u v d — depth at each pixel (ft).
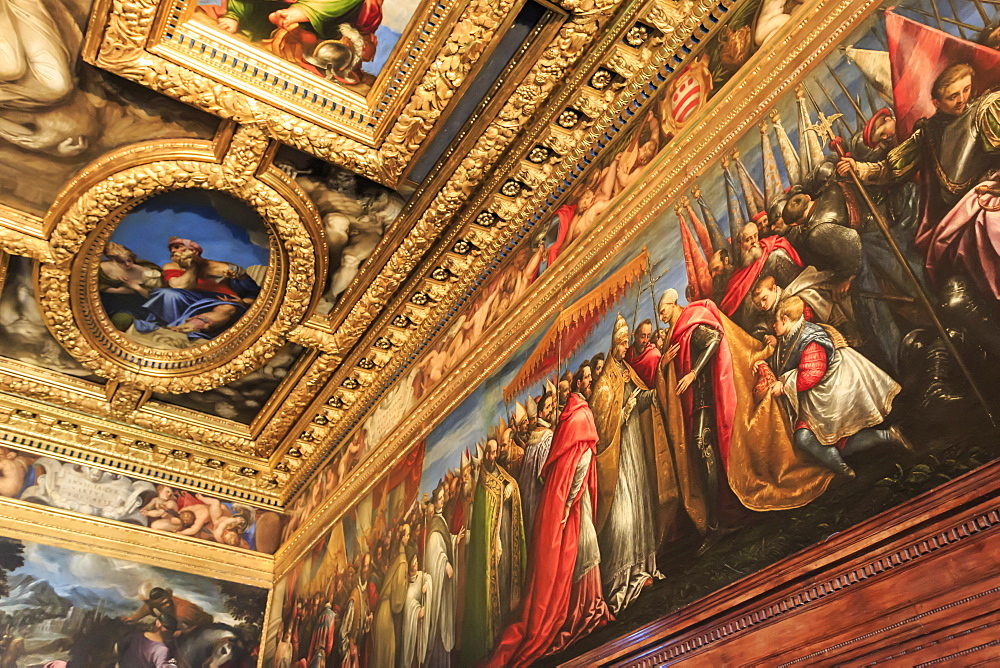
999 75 14.34
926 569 12.55
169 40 25.82
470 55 26.02
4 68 26.37
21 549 38.70
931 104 15.49
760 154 19.65
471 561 25.75
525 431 25.36
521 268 29.76
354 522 36.22
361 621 32.19
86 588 39.19
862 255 15.80
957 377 13.14
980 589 11.72
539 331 26.78
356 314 36.32
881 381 14.40
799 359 16.33
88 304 36.29
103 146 29.63
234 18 25.75
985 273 13.29
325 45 26.55
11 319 36.83
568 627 20.17
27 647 36.73
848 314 15.64
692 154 22.24
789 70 19.70
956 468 12.59
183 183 30.78
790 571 14.79
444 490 29.19
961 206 14.14
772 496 15.80
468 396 29.96
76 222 31.91
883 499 13.56
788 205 18.19
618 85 26.37
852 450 14.46
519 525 23.85
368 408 39.40
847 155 17.06
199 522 43.60
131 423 42.52
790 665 14.20
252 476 45.75
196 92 26.94
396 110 27.91
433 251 33.17
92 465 42.19
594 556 20.17
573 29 25.22
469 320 32.55
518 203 30.37
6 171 30.27
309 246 33.47
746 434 16.96
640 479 19.57
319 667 34.42
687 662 16.39
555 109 27.30
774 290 17.66
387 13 25.48
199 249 34.63
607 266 24.30
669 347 20.24
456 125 28.71
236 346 38.78
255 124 28.35
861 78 17.42
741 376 17.66
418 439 32.86
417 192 31.32
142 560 41.16
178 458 44.24
